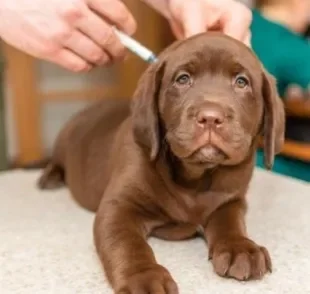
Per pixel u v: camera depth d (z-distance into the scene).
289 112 1.02
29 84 1.52
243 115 0.55
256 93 0.57
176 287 0.46
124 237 0.53
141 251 0.50
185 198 0.59
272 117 0.58
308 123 1.02
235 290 0.48
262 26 1.08
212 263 0.52
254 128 0.58
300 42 1.06
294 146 1.01
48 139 1.58
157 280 0.46
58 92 1.53
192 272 0.51
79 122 0.78
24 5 0.63
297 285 0.49
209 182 0.59
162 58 0.59
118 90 1.57
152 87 0.58
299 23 1.21
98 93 1.55
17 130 1.54
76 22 0.63
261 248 0.52
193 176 0.58
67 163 0.75
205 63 0.56
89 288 0.48
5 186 0.79
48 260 0.53
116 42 0.65
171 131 0.56
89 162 0.69
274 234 0.60
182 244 0.59
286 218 0.65
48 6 0.62
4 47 1.39
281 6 1.22
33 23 0.63
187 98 0.55
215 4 0.67
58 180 0.78
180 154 0.54
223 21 0.67
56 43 0.63
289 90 1.08
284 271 0.51
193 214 0.60
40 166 0.94
